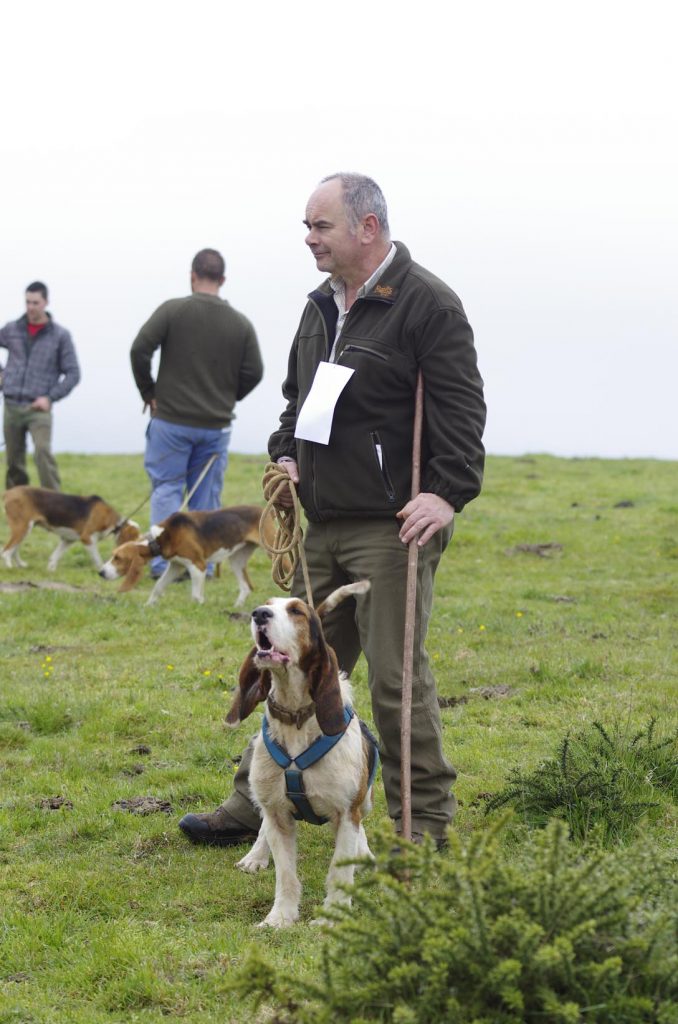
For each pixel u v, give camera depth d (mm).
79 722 7492
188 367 12008
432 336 4832
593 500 19422
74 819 5719
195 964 4152
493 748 6715
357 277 4957
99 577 13133
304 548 5270
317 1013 3225
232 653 9305
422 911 3252
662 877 3562
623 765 5738
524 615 10773
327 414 4875
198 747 6926
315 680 4418
